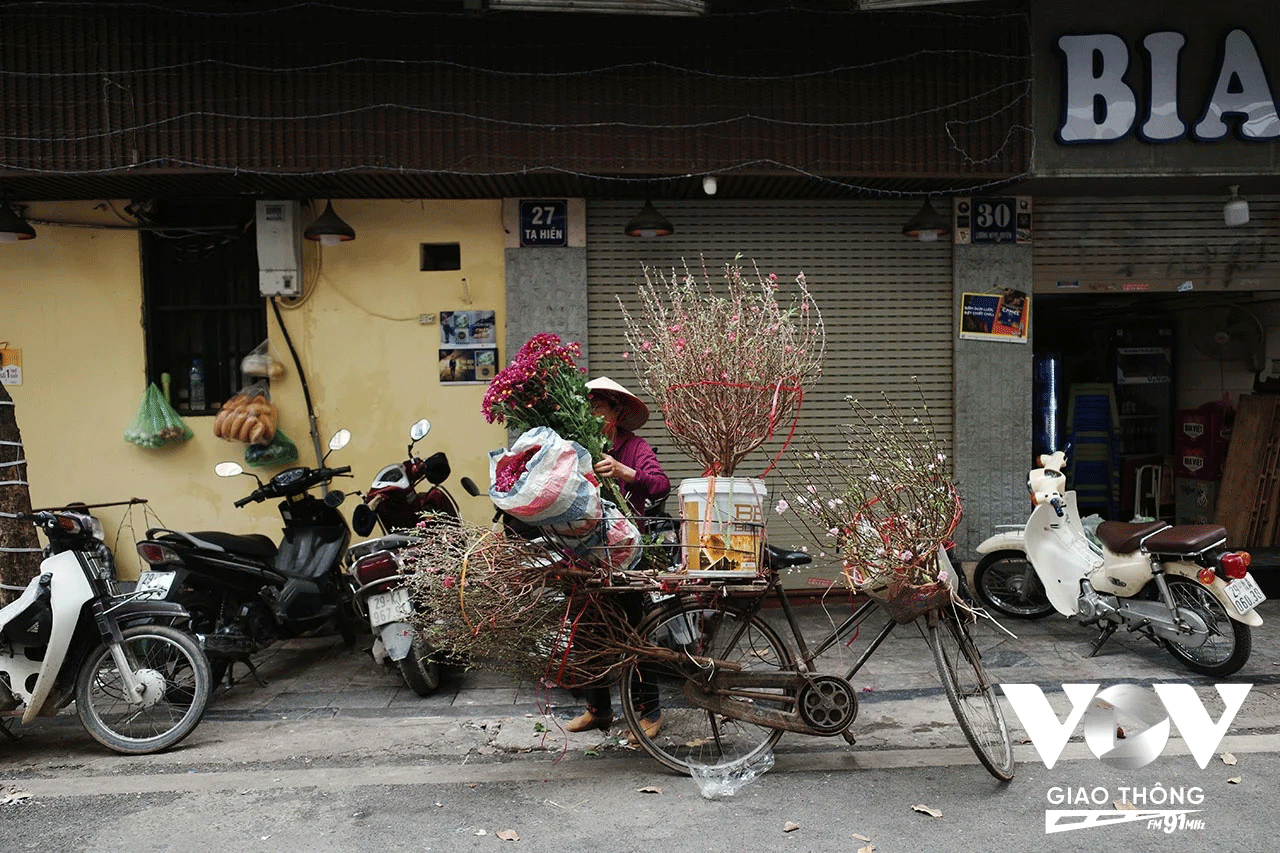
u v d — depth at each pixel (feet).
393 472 16.72
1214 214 23.32
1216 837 10.23
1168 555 16.37
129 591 15.11
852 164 20.42
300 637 20.38
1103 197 23.17
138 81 19.44
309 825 10.89
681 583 11.58
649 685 12.66
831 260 22.85
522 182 20.72
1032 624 20.07
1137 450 30.19
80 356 21.61
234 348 22.12
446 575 11.78
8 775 12.67
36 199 21.49
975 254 22.82
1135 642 18.40
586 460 11.41
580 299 22.00
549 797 11.60
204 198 21.65
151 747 13.33
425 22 19.67
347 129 19.60
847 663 17.24
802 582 22.61
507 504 10.87
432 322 21.89
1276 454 25.31
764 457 22.76
